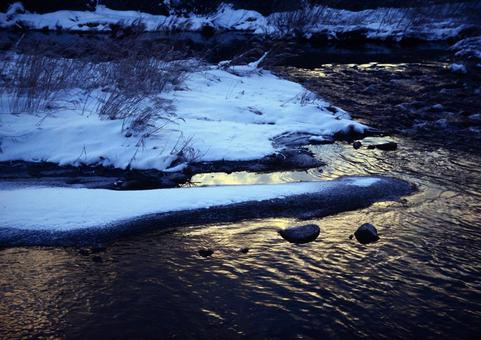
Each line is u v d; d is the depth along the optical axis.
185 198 6.62
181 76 11.74
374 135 9.95
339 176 7.88
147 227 5.98
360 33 22.20
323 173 7.98
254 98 11.41
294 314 4.61
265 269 5.29
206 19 23.38
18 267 5.12
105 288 4.86
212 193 6.80
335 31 22.30
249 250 5.64
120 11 23.23
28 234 5.65
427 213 6.59
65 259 5.29
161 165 7.95
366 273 5.25
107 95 10.09
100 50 13.01
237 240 5.84
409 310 4.70
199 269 5.24
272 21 23.75
